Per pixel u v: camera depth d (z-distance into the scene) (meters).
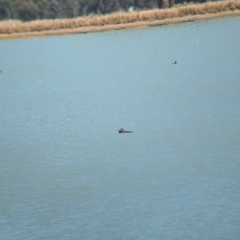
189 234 48.22
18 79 108.25
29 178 60.31
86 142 69.50
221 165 60.38
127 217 51.31
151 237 48.03
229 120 74.19
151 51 126.19
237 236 47.75
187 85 93.31
